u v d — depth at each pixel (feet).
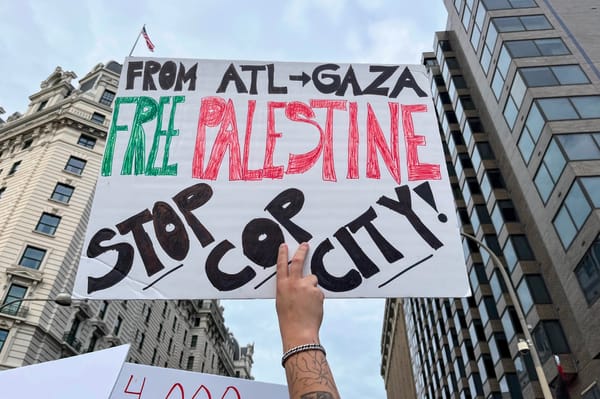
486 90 92.32
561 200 64.80
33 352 75.72
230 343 233.55
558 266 67.05
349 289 6.99
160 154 8.32
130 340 108.78
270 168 8.25
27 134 111.55
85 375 6.54
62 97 118.62
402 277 7.14
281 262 5.26
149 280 6.91
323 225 7.57
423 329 172.76
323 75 9.70
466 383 120.26
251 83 9.50
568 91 70.59
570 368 64.34
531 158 73.56
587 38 78.59
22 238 85.87
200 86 9.38
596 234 56.75
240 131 8.77
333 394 4.06
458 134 128.67
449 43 130.21
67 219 92.48
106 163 8.11
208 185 7.93
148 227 7.38
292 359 4.33
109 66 127.85
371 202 7.91
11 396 6.44
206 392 7.54
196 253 7.17
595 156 62.18
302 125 8.94
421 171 8.38
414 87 9.68
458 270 7.27
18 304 78.07
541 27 81.97
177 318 150.10
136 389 7.57
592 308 58.49
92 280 6.89
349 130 8.93
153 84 9.34
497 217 89.92
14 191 95.96
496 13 86.84
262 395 7.52
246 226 7.47
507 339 82.84
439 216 7.82
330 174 8.23
